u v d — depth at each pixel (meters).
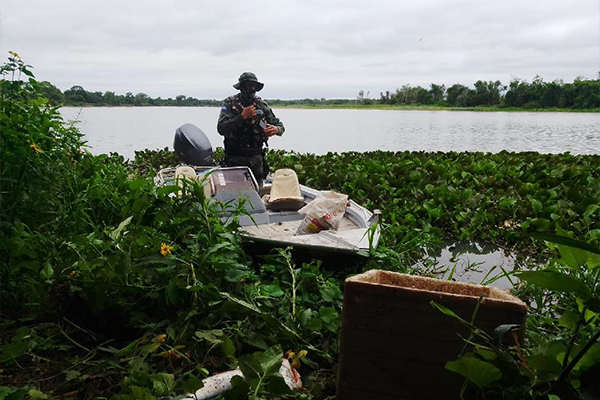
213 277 3.65
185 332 3.29
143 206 4.08
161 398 2.50
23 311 3.75
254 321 3.50
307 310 3.52
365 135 33.47
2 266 3.88
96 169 5.64
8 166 4.59
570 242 1.86
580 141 29.31
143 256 3.60
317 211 5.17
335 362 3.31
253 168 7.88
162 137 26.52
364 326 2.54
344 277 4.74
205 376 2.90
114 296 3.61
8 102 4.98
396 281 2.76
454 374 2.44
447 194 8.20
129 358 3.04
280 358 2.49
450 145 26.72
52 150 5.38
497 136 33.00
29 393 2.69
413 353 2.49
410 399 2.51
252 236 4.72
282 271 4.26
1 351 3.10
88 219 5.08
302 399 2.78
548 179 9.80
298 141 28.80
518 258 6.38
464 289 2.67
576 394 2.01
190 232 4.36
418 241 6.45
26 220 4.54
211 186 5.81
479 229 7.34
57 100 6.72
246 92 7.89
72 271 3.70
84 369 3.11
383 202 8.34
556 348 2.21
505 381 2.17
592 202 7.49
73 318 3.64
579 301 2.29
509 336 2.38
